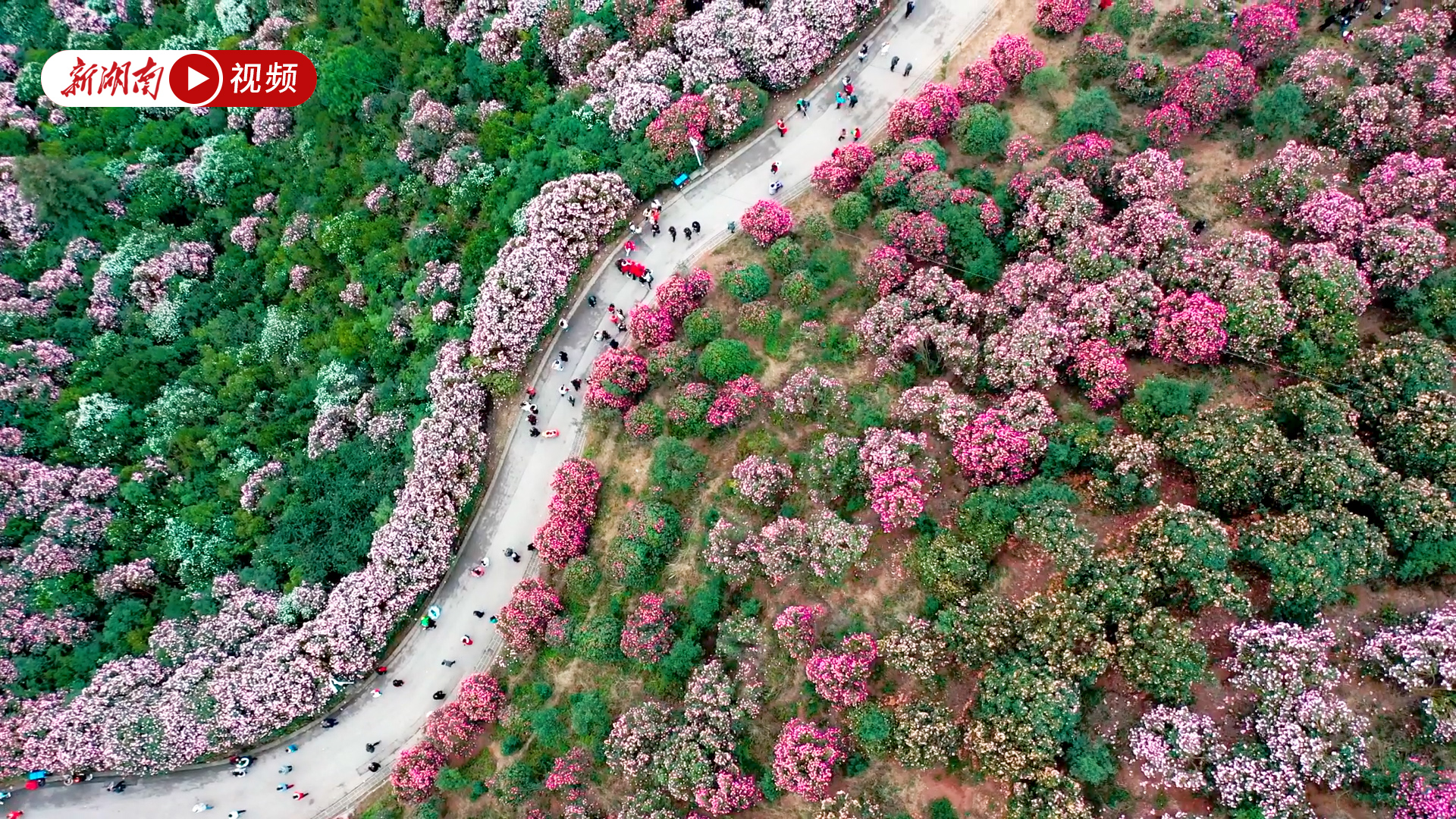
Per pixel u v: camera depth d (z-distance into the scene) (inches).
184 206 2957.7
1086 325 1841.8
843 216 2154.3
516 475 2197.3
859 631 1742.1
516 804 1846.7
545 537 2005.4
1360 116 1953.7
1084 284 1884.8
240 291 2755.9
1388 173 1868.8
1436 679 1453.0
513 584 2117.4
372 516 2194.9
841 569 1738.4
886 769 1636.3
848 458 1843.0
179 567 2285.9
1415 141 1926.7
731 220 2343.8
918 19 2480.3
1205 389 1770.4
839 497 1877.5
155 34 3339.1
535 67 2751.0
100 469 2409.0
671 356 2082.9
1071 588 1610.5
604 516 2073.1
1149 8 2262.6
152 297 2746.1
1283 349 1791.3
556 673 1977.1
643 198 2391.7
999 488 1764.3
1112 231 1952.5
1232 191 2057.1
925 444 1855.3
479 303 2252.7
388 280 2559.1
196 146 3058.6
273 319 2618.1
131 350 2645.2
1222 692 1530.5
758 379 2092.8
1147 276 1849.2
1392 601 1563.7
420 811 1876.2
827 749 1593.3
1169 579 1556.3
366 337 2490.2
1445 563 1521.9
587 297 2317.9
